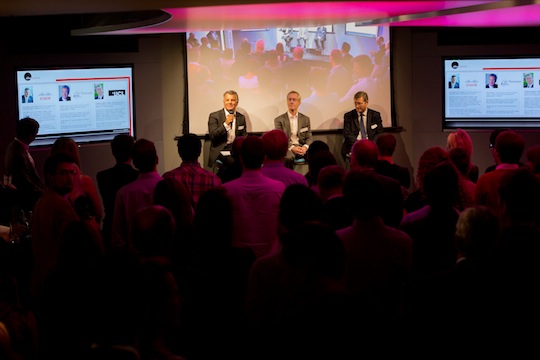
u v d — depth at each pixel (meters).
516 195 3.00
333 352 2.10
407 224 3.64
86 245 2.82
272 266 2.76
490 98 10.70
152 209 2.83
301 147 9.67
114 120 9.89
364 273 3.07
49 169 3.93
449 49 10.70
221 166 9.59
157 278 2.54
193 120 10.34
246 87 10.39
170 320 2.55
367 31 10.55
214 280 3.31
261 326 2.76
